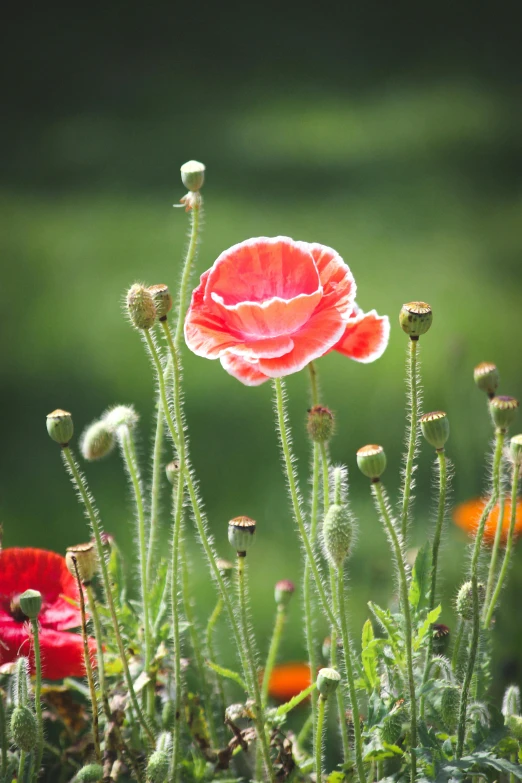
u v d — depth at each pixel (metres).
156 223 12.30
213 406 8.03
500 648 3.11
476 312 9.33
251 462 7.10
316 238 11.68
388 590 3.76
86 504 2.08
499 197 12.87
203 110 17.25
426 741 1.94
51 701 2.50
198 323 2.17
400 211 12.55
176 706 2.09
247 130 16.14
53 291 10.51
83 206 13.07
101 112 16.98
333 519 1.91
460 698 2.01
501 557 3.38
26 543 6.12
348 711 2.34
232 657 4.41
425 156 14.47
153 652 2.40
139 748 2.36
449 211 12.39
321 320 2.14
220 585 2.14
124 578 2.50
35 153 15.28
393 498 6.26
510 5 20.84
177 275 10.64
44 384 8.52
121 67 18.81
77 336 9.44
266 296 2.22
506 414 2.12
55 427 2.03
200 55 19.62
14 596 2.37
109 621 2.45
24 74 18.42
